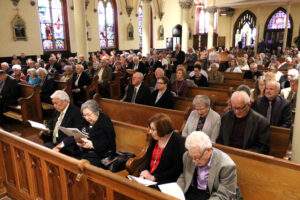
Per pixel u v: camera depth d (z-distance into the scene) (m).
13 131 6.90
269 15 24.81
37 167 3.04
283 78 7.07
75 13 11.60
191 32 26.33
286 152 3.62
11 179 3.53
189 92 6.44
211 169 2.57
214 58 12.59
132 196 2.13
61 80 8.89
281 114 4.30
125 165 3.49
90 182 2.47
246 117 3.48
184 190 2.75
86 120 4.08
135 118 5.05
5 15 14.41
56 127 4.34
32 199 3.24
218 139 3.69
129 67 12.33
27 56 15.52
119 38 21.30
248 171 2.78
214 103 5.34
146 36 17.73
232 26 26.75
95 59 13.05
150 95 5.84
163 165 3.11
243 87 4.71
